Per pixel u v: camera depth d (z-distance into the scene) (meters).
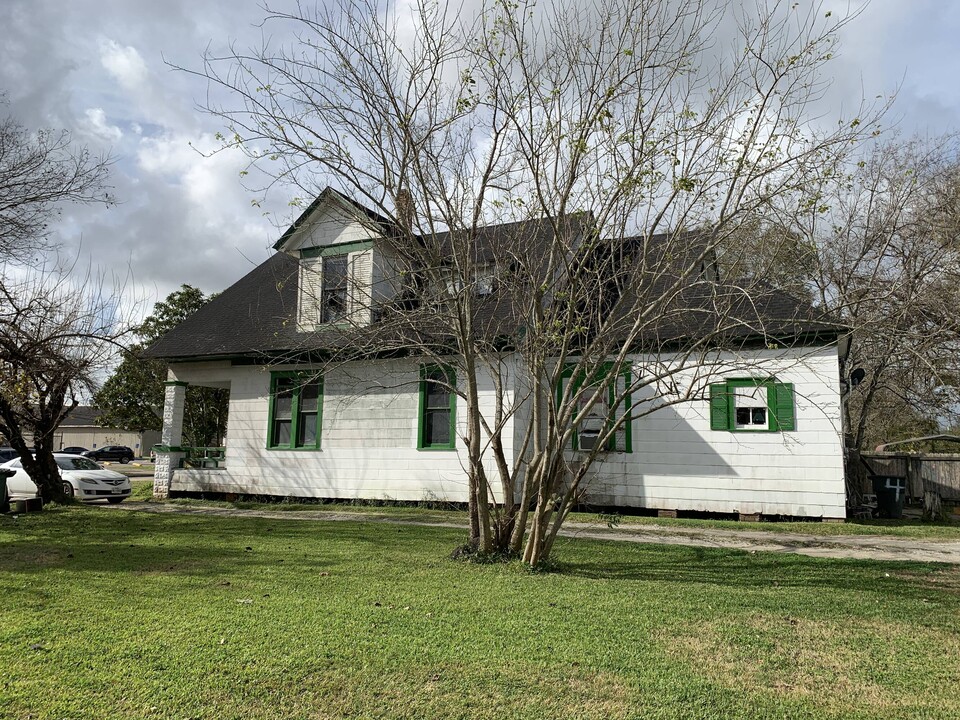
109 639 5.67
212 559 9.50
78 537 11.80
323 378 17.98
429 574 8.45
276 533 12.29
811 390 14.16
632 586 7.97
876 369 17.58
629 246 9.97
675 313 8.79
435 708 4.42
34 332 13.76
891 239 16.56
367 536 11.86
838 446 13.88
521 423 15.83
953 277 13.34
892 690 4.84
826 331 13.15
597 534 12.53
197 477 19.23
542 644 5.69
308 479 17.89
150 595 7.24
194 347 18.91
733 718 4.32
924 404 20.55
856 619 6.67
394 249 9.53
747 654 5.55
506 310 11.34
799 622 6.55
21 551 10.20
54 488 17.80
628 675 5.02
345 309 12.10
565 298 8.61
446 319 9.27
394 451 17.08
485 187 8.70
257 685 4.73
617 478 15.59
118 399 34.25
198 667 5.04
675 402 8.71
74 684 4.71
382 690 4.68
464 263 8.83
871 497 17.30
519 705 4.48
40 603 6.86
